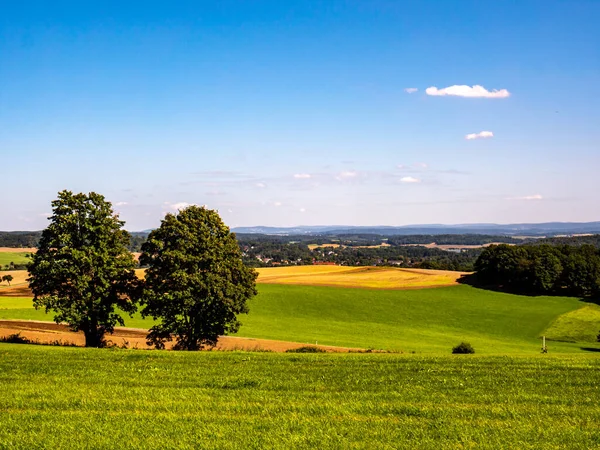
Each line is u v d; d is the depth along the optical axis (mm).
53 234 41969
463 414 15938
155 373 22641
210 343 47812
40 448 12516
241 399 17672
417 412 16062
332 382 21109
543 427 14578
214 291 43938
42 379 21031
